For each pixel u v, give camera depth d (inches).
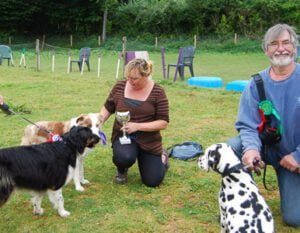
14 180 150.1
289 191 156.3
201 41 1334.9
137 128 189.2
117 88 199.9
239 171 132.3
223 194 133.3
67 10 1541.6
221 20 1369.3
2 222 163.5
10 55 826.2
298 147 149.8
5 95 422.6
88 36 1539.1
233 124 312.0
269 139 155.0
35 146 159.9
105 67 797.9
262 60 927.7
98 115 192.9
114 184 199.0
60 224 161.3
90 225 159.8
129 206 174.9
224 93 437.1
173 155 234.7
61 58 1018.1
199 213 167.9
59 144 164.4
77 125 182.9
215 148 137.4
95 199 182.7
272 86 153.3
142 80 190.1
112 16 1525.6
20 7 1529.3
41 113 344.5
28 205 178.4
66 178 164.9
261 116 155.5
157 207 173.9
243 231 122.0
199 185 194.9
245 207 127.0
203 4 1382.9
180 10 1409.9
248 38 1301.7
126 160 189.6
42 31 1592.0
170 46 1311.5
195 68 782.5
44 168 157.0
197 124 311.3
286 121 152.5
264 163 156.0
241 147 160.4
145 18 1461.6
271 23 1342.3
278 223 161.0
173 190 191.0
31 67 764.6
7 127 297.3
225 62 895.1
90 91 451.5
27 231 156.0
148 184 194.1
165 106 193.9
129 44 1327.5
